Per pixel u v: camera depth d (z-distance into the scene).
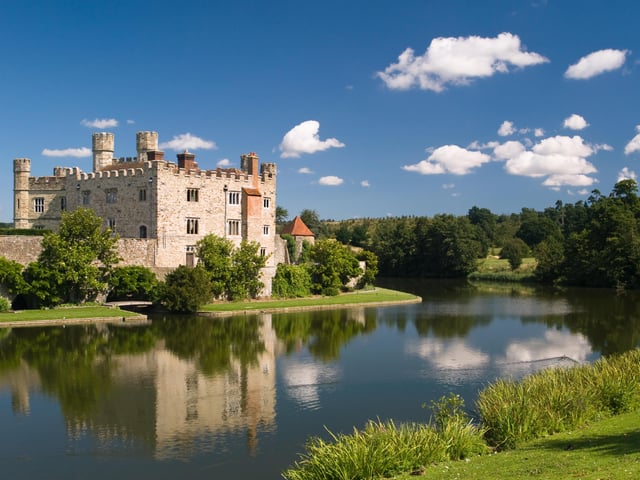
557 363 41.16
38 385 33.28
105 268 62.47
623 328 57.94
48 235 57.97
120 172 73.50
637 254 107.06
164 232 70.56
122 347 44.00
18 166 84.06
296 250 103.31
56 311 56.34
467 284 125.19
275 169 85.50
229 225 78.12
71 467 22.39
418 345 47.97
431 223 153.25
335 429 26.89
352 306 75.81
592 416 24.73
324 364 40.41
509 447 22.09
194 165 76.56
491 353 44.81
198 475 21.78
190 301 61.50
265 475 21.80
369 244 168.50
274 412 29.39
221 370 37.97
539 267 129.25
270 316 63.72
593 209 133.88
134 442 24.94
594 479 15.50
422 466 19.64
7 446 24.38
